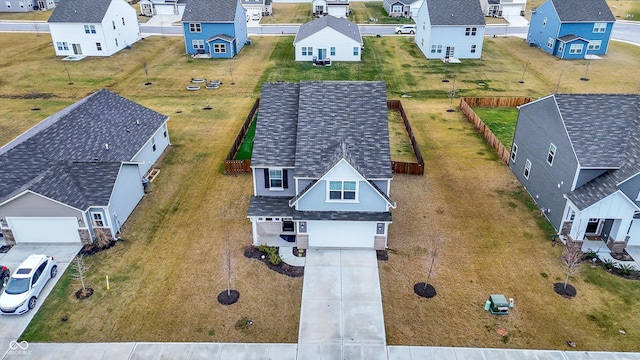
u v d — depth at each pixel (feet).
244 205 93.15
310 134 80.94
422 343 61.57
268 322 64.90
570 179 80.84
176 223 87.04
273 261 75.82
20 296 65.41
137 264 76.02
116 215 82.69
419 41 215.51
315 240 79.92
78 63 189.37
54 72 179.01
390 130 130.82
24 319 64.80
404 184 100.99
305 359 59.16
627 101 84.99
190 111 143.23
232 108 145.69
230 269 74.95
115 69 183.11
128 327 63.62
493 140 118.93
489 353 59.98
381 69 185.16
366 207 77.87
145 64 189.47
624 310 67.00
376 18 270.26
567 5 196.24
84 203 78.18
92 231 80.64
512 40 228.43
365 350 60.44
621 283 72.23
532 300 68.85
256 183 82.33
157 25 254.27
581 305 67.92
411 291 70.69
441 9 196.75
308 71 181.98
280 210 79.56
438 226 86.53
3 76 173.68
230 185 100.53
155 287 71.00
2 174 83.41
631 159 77.30
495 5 273.75
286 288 71.15
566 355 59.62
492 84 168.35
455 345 61.26
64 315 65.46
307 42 191.42
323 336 62.59
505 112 144.77
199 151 116.16
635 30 240.53
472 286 71.77
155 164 108.99
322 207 78.28
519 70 183.42
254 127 131.23
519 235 84.17
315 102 83.87
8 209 76.89
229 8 199.93
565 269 75.46
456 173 106.11
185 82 169.99
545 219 88.99
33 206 76.64
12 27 245.65
